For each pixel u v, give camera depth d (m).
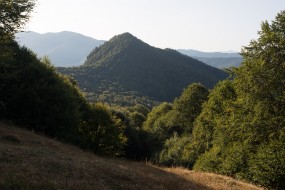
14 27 23.92
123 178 14.47
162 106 87.25
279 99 26.42
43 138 24.42
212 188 17.69
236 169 31.30
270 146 25.31
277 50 26.70
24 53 35.19
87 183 11.95
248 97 27.56
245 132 29.53
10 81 32.38
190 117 63.72
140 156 70.12
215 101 45.25
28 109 32.56
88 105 44.72
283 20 27.30
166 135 72.75
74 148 25.02
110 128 42.88
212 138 46.31
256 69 26.39
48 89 34.19
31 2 24.03
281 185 23.41
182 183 16.72
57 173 12.46
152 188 13.95
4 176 10.47
